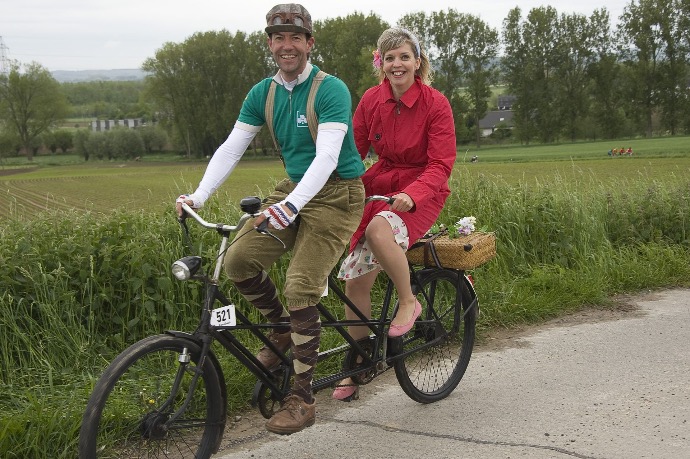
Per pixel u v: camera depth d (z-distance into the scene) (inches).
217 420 133.3
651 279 284.4
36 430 142.2
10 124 4559.5
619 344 213.6
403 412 167.3
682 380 182.1
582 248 298.2
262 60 4104.3
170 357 157.6
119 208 238.1
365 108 164.9
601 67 3597.4
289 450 148.0
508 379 187.6
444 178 152.5
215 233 224.5
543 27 3651.6
